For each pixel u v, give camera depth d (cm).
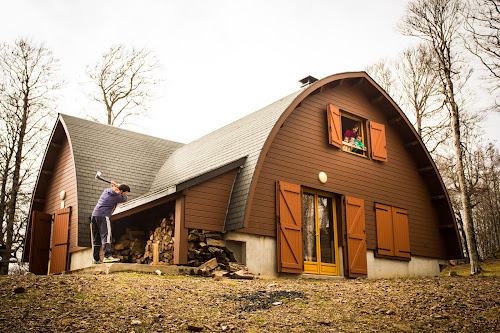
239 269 1230
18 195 2184
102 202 1230
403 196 1719
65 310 679
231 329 643
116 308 704
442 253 1811
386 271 1575
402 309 787
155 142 2000
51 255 1611
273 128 1343
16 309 671
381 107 1739
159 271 1123
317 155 1489
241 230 1259
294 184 1396
